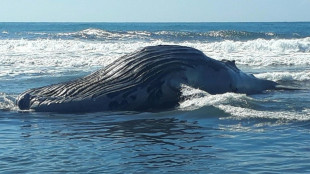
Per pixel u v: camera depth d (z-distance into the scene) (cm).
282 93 2866
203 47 6228
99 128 1997
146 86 2438
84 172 1373
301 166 1395
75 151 1603
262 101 2477
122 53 5503
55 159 1507
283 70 4109
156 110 2420
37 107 2392
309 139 1711
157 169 1395
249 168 1385
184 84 2477
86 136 1844
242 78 2828
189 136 1805
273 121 2012
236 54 5447
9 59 4809
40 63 4606
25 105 2438
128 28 19100
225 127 1942
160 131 1911
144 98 2434
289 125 1942
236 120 2056
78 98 2391
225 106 2262
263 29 18475
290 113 2155
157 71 2467
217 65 2672
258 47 6184
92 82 2478
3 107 2470
